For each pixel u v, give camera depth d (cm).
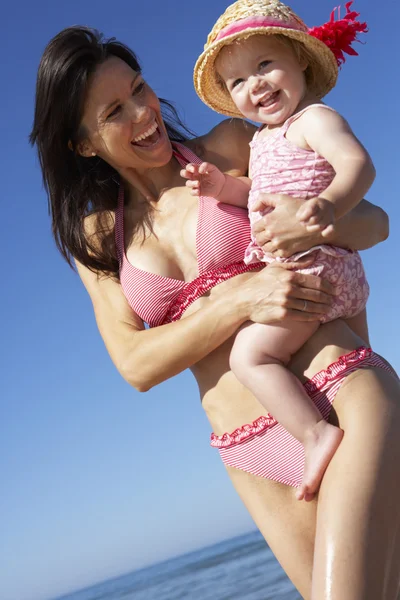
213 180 277
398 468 218
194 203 291
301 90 255
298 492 228
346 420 228
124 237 303
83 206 315
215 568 3400
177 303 286
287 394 236
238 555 3844
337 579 204
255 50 250
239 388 268
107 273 307
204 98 288
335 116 243
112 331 295
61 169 316
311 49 256
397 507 216
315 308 241
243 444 264
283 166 249
